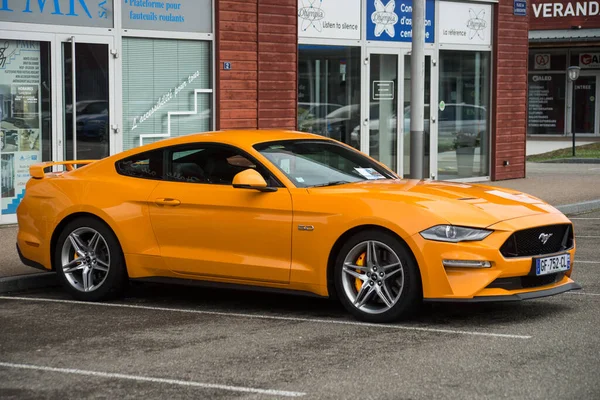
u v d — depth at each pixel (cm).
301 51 1692
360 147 1795
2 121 1331
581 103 3878
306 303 884
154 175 889
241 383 607
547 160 2839
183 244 860
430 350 685
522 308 835
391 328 761
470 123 2008
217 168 862
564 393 570
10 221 1353
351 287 795
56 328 784
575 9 3728
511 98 2069
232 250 836
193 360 668
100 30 1415
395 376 616
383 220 761
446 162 1967
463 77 1984
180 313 845
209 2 1545
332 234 785
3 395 591
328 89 1742
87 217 902
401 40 1848
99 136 1427
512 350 680
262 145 864
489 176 2048
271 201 815
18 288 973
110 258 891
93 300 904
